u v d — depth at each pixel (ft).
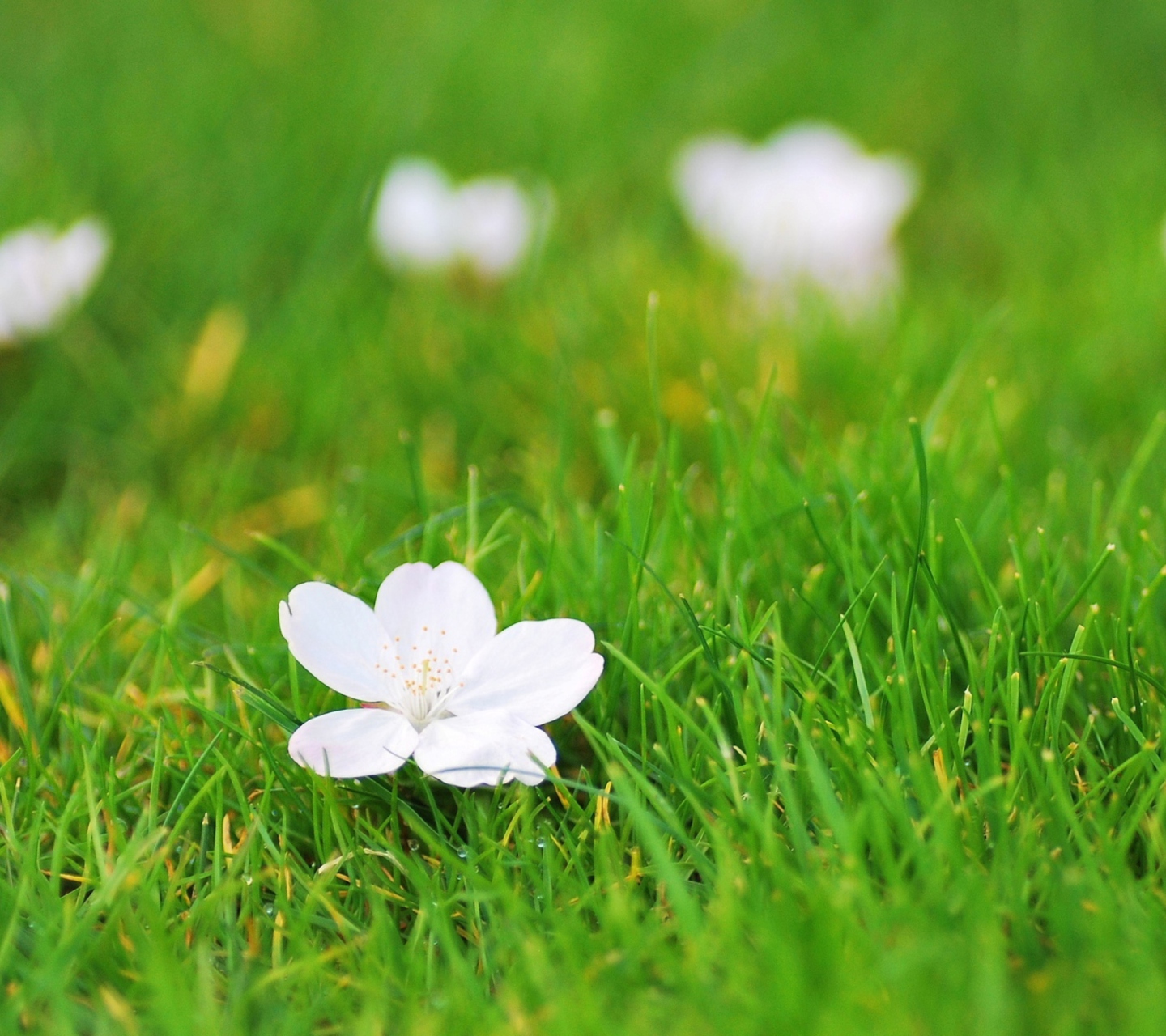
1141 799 1.97
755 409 2.35
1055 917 1.93
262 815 2.00
